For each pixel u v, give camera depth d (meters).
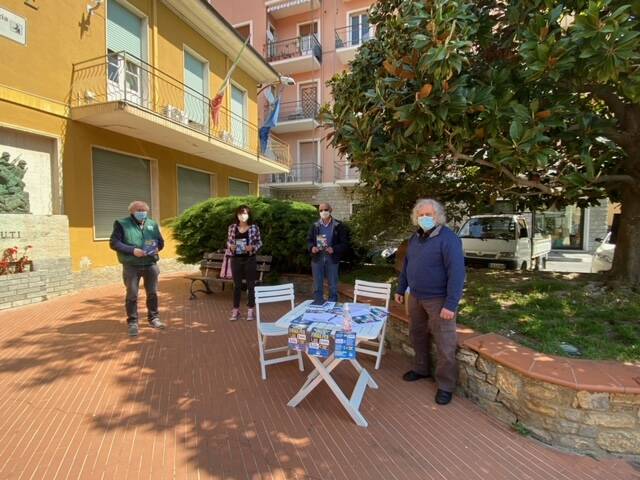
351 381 3.70
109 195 9.15
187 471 2.34
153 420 2.92
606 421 2.55
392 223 6.82
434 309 3.30
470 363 3.31
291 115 21.84
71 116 7.88
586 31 2.96
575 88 3.93
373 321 3.32
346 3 20.62
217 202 8.09
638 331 3.43
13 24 6.72
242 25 21.50
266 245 7.40
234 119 14.32
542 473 2.38
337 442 2.67
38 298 6.82
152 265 5.19
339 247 5.69
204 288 8.23
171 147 11.03
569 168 4.28
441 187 6.30
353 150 4.32
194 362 4.09
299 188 22.20
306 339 3.02
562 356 3.04
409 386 3.60
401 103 3.97
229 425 2.87
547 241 12.71
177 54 10.88
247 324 5.52
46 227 7.07
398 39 4.16
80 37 8.00
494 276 6.10
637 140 4.02
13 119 6.75
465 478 2.32
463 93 3.55
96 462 2.41
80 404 3.14
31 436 2.68
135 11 9.42
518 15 3.85
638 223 4.54
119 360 4.10
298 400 3.16
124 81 8.05
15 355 4.20
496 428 2.88
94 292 7.80
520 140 3.36
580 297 4.48
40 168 7.39
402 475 2.34
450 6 3.40
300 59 20.39
